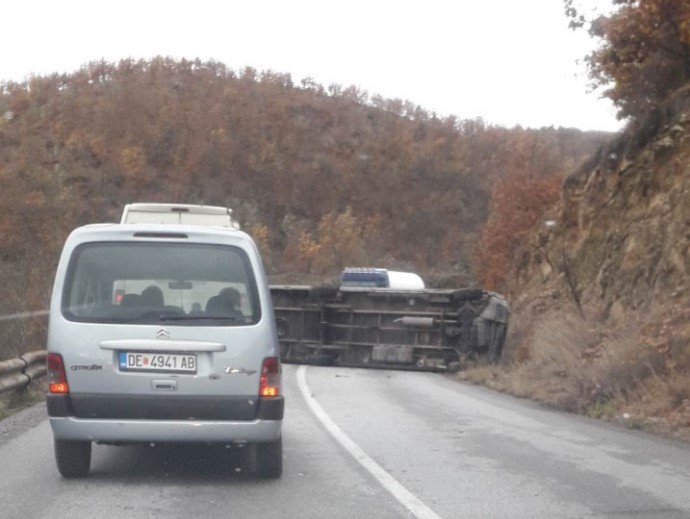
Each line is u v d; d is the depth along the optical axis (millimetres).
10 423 11836
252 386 8008
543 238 28547
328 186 83312
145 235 8281
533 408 14789
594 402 14273
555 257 26797
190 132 81812
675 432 11727
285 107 91375
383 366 20578
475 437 11383
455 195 83812
